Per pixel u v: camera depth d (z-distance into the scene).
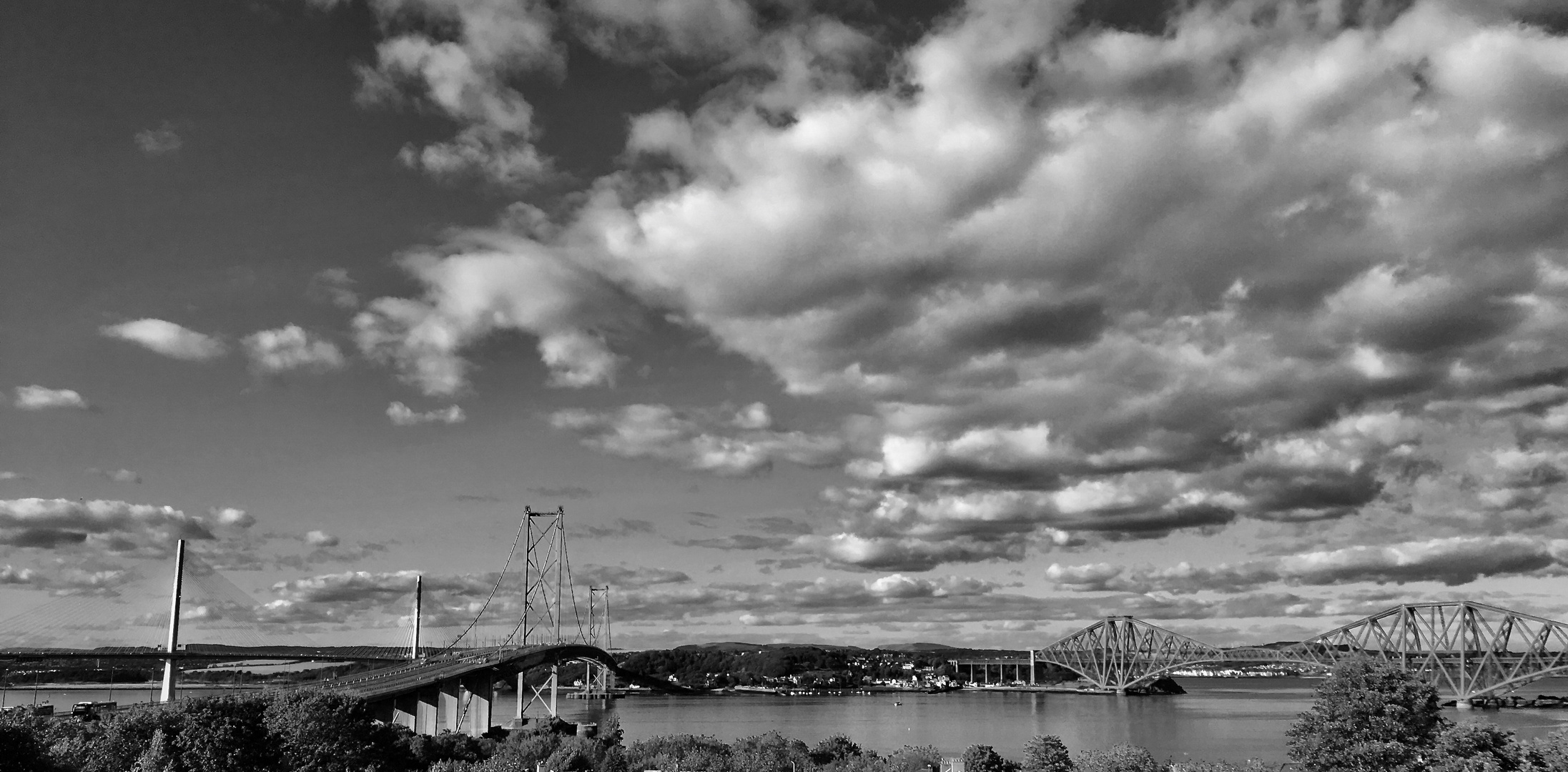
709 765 129.50
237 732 101.94
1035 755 116.69
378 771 115.38
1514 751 91.56
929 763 128.25
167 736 99.00
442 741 154.62
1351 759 91.06
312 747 105.69
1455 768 86.38
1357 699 93.31
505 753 136.38
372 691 180.00
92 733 102.81
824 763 142.38
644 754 138.88
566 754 127.88
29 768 85.19
